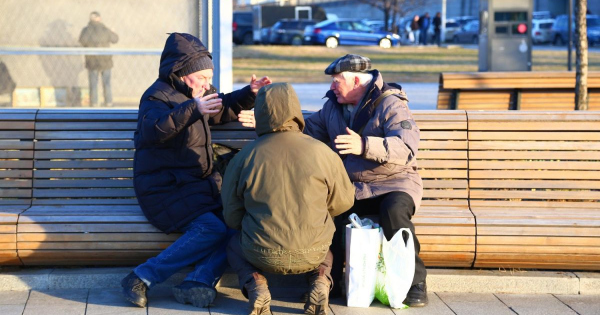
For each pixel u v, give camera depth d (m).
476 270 11.93
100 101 22.45
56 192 12.40
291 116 10.23
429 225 11.44
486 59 39.34
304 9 87.81
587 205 12.40
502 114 12.63
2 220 11.23
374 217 11.47
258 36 86.69
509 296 11.47
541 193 12.48
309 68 60.59
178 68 11.28
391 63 64.25
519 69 38.84
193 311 10.61
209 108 10.54
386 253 10.66
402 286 10.61
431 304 11.04
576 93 21.52
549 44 93.19
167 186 11.27
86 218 11.33
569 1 39.34
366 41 82.88
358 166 11.42
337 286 11.20
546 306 11.03
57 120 12.56
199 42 11.59
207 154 11.52
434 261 11.65
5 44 22.02
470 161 12.58
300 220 9.96
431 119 12.62
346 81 11.50
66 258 11.40
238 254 10.69
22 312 10.43
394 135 11.04
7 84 22.31
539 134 12.59
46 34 22.02
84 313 10.43
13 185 12.39
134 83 22.48
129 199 12.46
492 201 12.47
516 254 11.48
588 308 10.96
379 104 11.44
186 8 21.72
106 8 21.88
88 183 12.46
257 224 10.05
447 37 105.00
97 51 21.98
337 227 11.32
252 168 10.04
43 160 12.48
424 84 48.22
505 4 38.53
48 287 11.44
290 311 10.68
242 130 12.66
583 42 21.22
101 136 12.56
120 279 11.53
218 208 11.35
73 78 22.47
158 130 10.60
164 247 11.36
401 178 11.34
